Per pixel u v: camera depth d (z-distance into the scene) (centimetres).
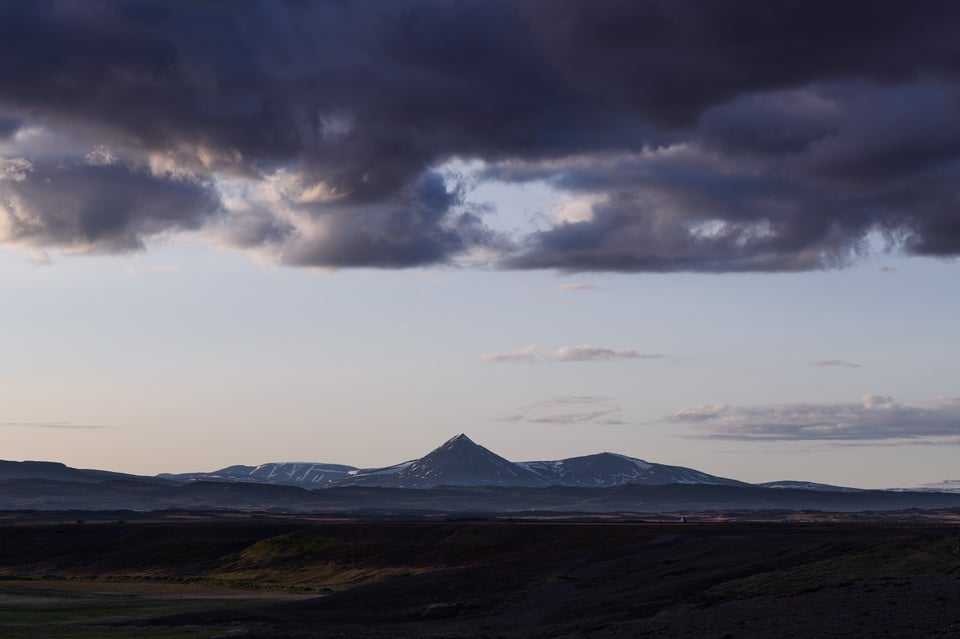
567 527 14338
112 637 6606
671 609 6700
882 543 8000
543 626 6825
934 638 4647
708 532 11762
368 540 14612
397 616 7800
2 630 7031
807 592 6400
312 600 8762
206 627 7262
